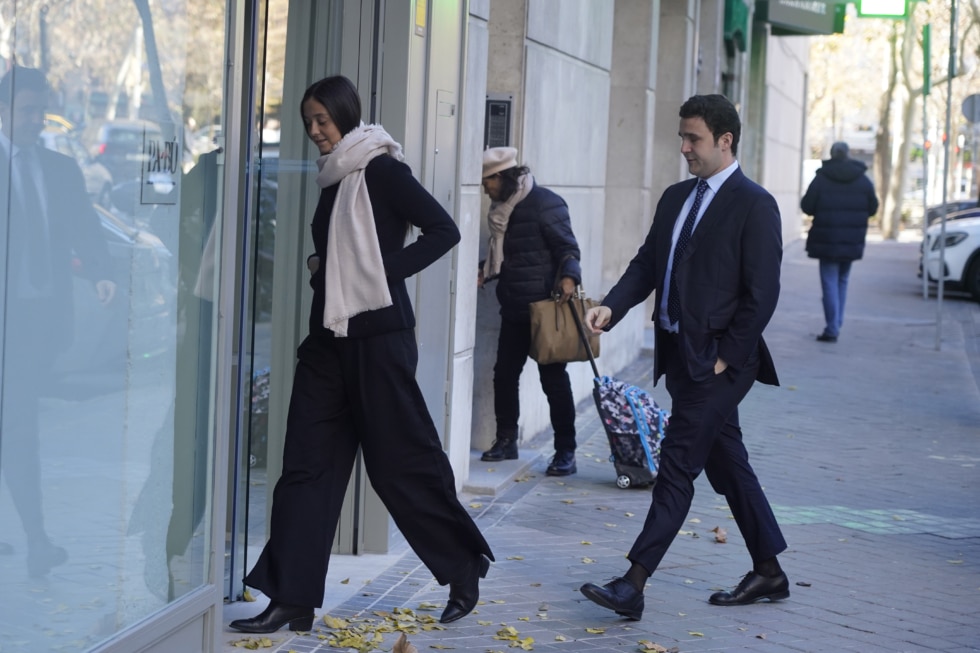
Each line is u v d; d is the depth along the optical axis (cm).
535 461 911
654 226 597
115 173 419
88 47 401
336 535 662
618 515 770
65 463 405
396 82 644
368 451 534
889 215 5234
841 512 805
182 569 472
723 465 607
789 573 662
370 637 532
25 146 377
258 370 614
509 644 534
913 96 5153
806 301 2267
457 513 546
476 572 561
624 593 559
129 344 433
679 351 571
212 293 482
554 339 832
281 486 536
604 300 592
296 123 622
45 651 402
